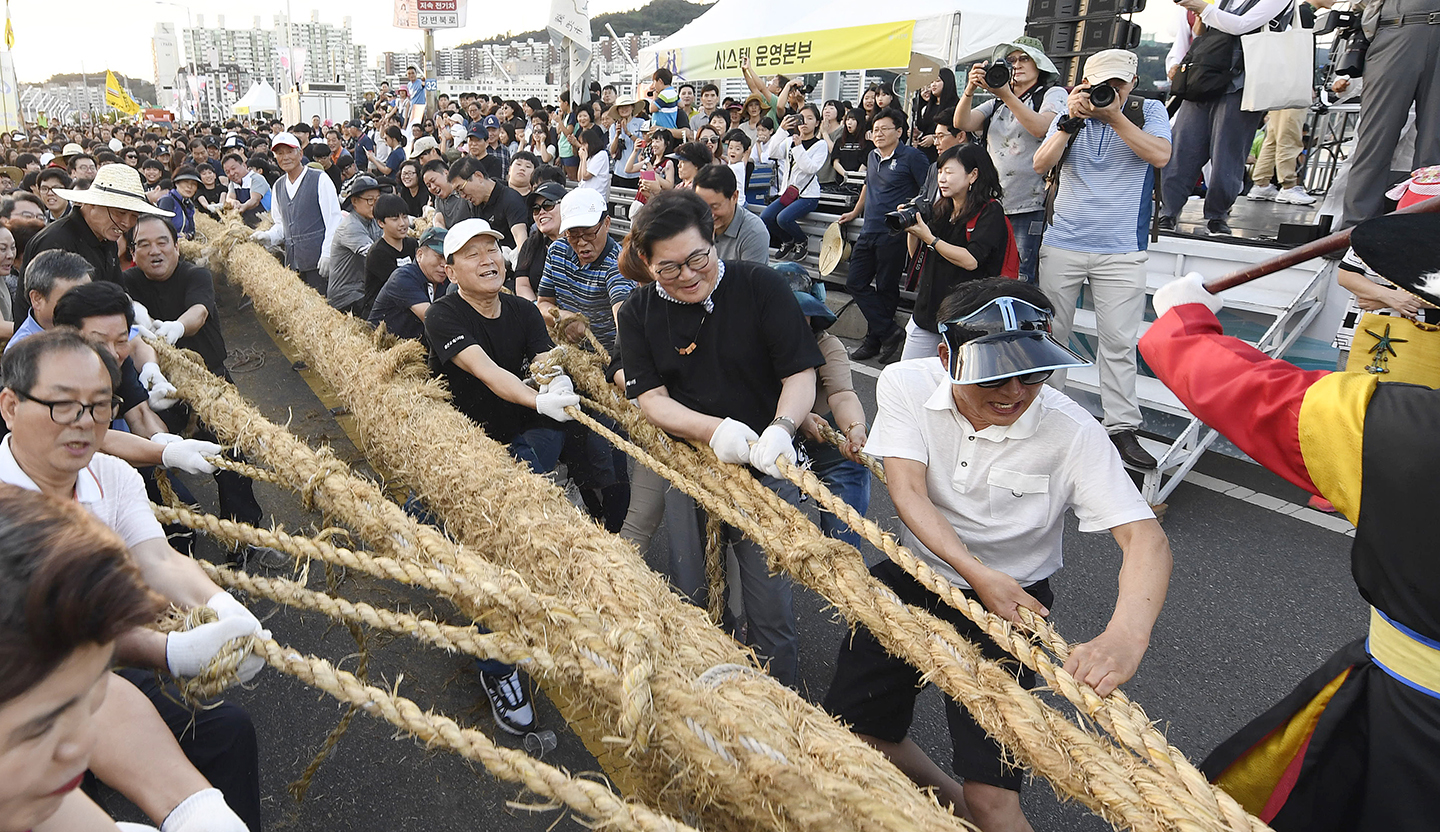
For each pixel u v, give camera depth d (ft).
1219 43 18.70
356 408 12.55
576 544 7.95
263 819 9.08
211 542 14.23
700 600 10.51
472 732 5.27
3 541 2.72
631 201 36.96
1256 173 27.55
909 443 7.20
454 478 9.59
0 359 7.02
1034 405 6.83
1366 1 16.31
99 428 7.14
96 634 2.80
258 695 10.93
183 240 28.99
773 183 33.71
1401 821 5.33
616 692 5.94
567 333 14.07
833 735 5.68
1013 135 18.76
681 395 9.61
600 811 4.89
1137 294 15.62
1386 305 10.41
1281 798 6.03
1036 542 7.19
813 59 30.68
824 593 7.25
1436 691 5.10
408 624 6.26
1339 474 5.09
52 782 3.01
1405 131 17.37
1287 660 11.39
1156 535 6.56
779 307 9.11
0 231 15.92
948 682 6.11
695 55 36.81
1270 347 17.17
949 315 6.63
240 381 22.57
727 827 5.64
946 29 26.13
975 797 6.95
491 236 11.50
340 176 47.34
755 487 8.63
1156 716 10.40
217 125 118.32
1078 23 19.81
